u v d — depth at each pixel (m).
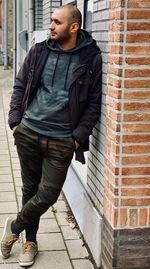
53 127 3.69
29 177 4.01
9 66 22.58
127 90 3.36
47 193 3.78
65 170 3.78
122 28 3.28
